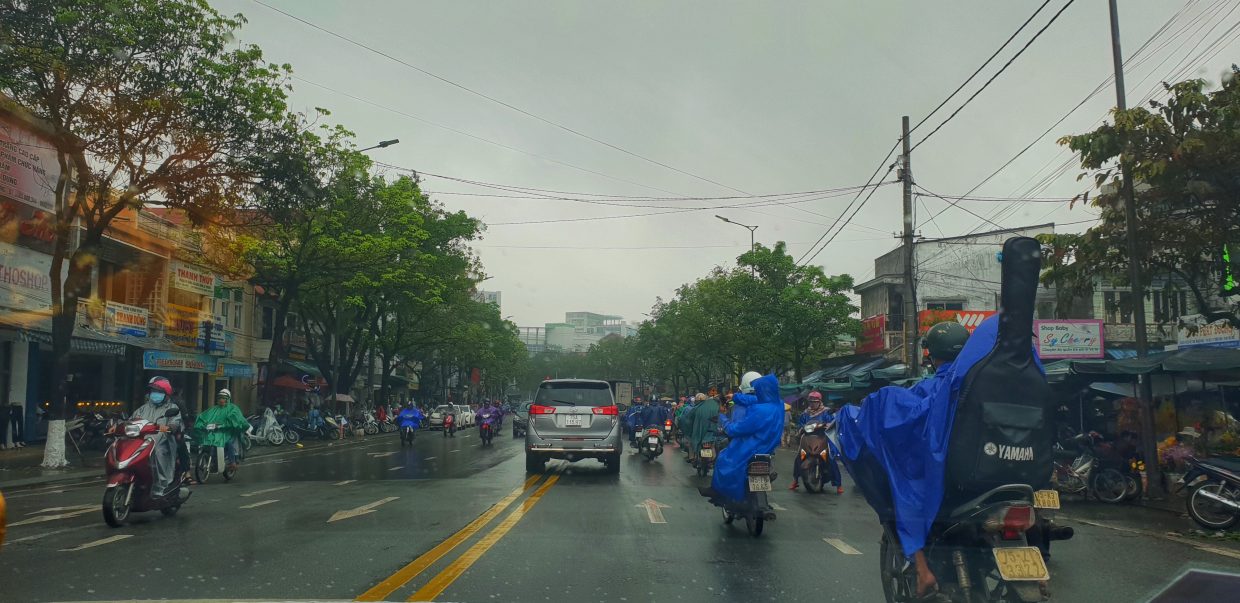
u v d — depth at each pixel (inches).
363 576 261.4
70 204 725.3
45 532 352.5
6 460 800.9
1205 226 518.0
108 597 231.6
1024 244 193.8
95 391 1120.8
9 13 630.5
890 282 1546.5
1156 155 486.6
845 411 229.5
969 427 191.2
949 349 219.6
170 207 775.1
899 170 879.7
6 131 665.6
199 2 705.0
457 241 1651.1
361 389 2461.9
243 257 1069.8
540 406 661.3
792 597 240.5
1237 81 462.9
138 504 378.9
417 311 1627.7
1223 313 571.8
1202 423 610.5
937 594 198.1
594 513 417.7
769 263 1486.2
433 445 1167.0
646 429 853.2
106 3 652.1
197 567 274.5
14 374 945.5
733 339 1518.2
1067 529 211.2
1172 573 285.7
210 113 714.2
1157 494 526.9
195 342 1149.1
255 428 1123.9
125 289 1015.6
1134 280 547.2
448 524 375.2
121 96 671.1
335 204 1192.2
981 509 189.3
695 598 238.5
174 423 401.1
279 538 335.0
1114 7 561.0
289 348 1796.3
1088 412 691.4
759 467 347.9
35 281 816.9
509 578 261.1
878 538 349.4
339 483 577.6
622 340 3905.0
